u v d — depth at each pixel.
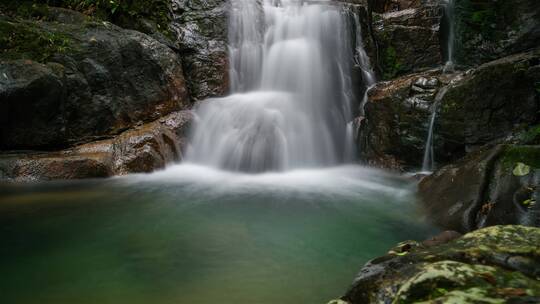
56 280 3.77
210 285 3.69
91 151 7.50
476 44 8.89
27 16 8.64
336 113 9.88
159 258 4.26
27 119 7.08
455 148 7.46
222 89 9.78
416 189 6.70
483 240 3.19
